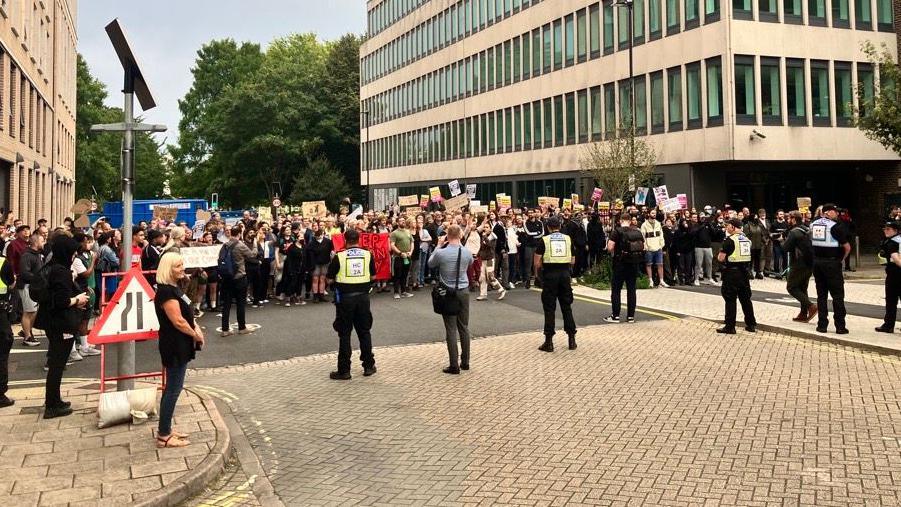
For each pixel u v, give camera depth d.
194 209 40.75
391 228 20.20
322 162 65.62
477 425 7.30
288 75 70.62
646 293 17.88
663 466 5.99
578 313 14.70
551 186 40.97
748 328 12.48
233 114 67.81
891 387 8.46
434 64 55.50
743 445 6.48
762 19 29.12
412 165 59.69
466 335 9.80
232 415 7.93
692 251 19.56
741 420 7.23
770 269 22.16
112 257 14.88
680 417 7.38
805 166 31.92
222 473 6.17
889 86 27.06
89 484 5.58
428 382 9.14
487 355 10.75
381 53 65.81
